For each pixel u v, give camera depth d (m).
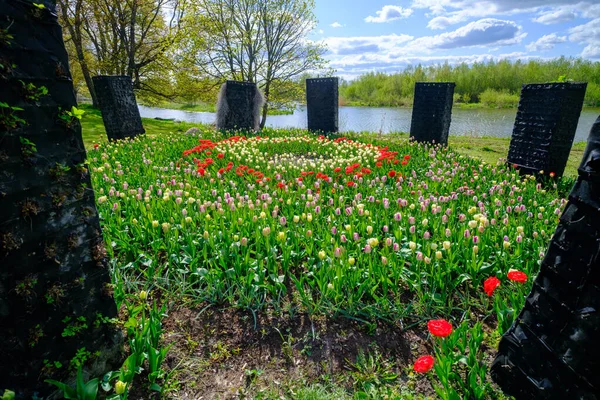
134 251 3.88
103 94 11.72
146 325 2.59
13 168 1.83
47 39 1.92
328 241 3.88
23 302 1.93
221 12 18.36
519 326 2.22
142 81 22.31
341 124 22.91
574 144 13.50
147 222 4.23
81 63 21.28
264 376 2.69
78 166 2.12
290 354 2.87
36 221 1.95
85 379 2.29
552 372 2.00
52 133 1.99
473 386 2.34
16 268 1.89
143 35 20.98
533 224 4.39
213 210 4.64
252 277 3.32
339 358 2.84
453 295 3.48
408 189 5.84
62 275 2.10
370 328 3.06
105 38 23.06
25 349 1.98
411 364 2.79
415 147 9.98
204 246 3.79
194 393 2.53
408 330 3.11
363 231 4.23
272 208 5.00
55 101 1.98
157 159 8.20
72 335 2.16
